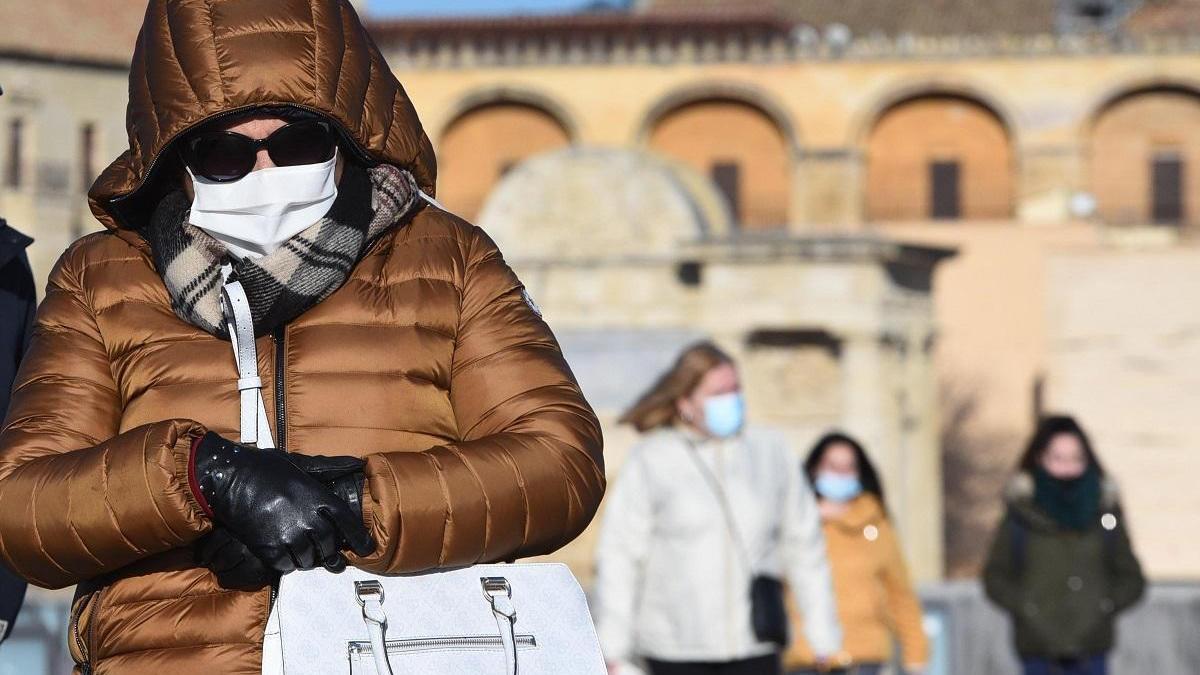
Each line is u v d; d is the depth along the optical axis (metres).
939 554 79.88
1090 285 92.75
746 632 14.58
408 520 5.60
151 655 5.79
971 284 98.31
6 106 60.91
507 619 5.70
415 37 112.69
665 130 109.50
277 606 5.56
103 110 62.53
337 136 6.16
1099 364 92.25
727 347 74.38
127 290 6.21
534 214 74.50
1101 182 107.44
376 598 5.62
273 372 6.00
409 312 6.17
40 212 60.47
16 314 8.74
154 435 5.61
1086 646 19.09
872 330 74.81
